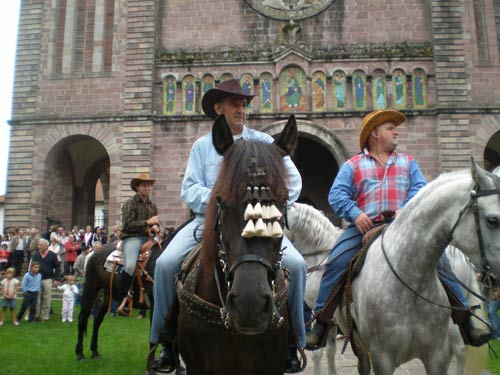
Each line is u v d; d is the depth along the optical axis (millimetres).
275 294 4539
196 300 4727
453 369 11227
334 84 30359
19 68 33000
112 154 30875
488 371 10625
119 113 31312
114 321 19875
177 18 32625
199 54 31531
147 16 32281
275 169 4148
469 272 7977
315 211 10297
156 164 30578
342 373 11883
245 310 3551
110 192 30375
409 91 30172
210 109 6227
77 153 36125
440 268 6387
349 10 31641
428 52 30422
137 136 30766
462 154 29047
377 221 6992
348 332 6777
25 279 19812
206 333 4668
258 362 4617
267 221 3861
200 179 5707
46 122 31891
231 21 32219
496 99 29781
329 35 31453
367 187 7129
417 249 5766
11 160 31797
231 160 4250
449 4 30922
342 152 29422
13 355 12953
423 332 5855
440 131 29312
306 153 38781
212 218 4559
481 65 30188
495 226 5062
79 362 12148
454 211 5461
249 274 3693
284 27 31391
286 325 4867
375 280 6090
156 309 5516
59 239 28406
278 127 29781
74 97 32094
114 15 32781
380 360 5977
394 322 5867
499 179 5262
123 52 32156
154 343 5531
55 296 25953
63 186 35062
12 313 19438
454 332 8148
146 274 10883
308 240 10078
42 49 33156
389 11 31547
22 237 28922
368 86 30234
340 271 6906
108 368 11477
